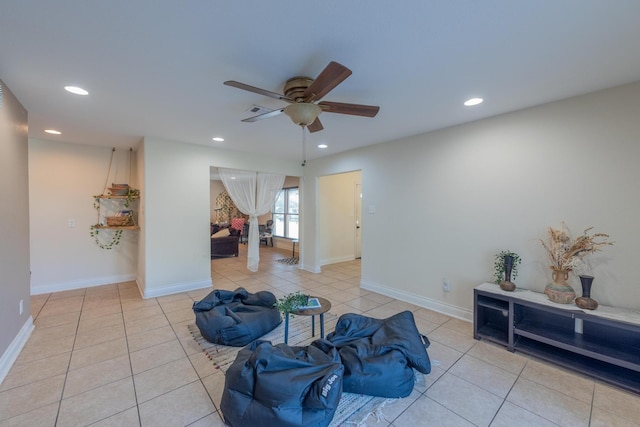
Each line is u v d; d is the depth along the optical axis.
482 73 1.95
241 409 1.54
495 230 2.85
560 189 2.44
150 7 1.28
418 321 3.08
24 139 2.56
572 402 1.82
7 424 1.61
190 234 4.12
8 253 2.19
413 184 3.59
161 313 3.25
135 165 4.55
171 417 1.68
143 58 1.73
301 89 1.99
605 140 2.22
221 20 1.38
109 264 4.48
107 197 4.16
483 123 2.91
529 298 2.36
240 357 1.82
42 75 1.94
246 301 3.12
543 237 2.54
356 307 3.52
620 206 2.17
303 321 3.11
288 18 1.37
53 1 1.24
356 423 1.64
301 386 1.51
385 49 1.65
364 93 2.28
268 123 3.06
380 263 4.06
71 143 4.13
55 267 4.06
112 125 3.14
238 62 1.79
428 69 1.88
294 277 5.01
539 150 2.55
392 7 1.29
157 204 3.81
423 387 1.97
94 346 2.49
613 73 1.95
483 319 2.81
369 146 4.18
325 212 6.17
